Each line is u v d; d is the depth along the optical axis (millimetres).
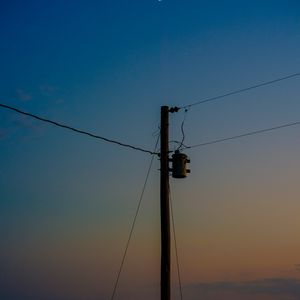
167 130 18406
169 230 17781
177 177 18062
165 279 17422
